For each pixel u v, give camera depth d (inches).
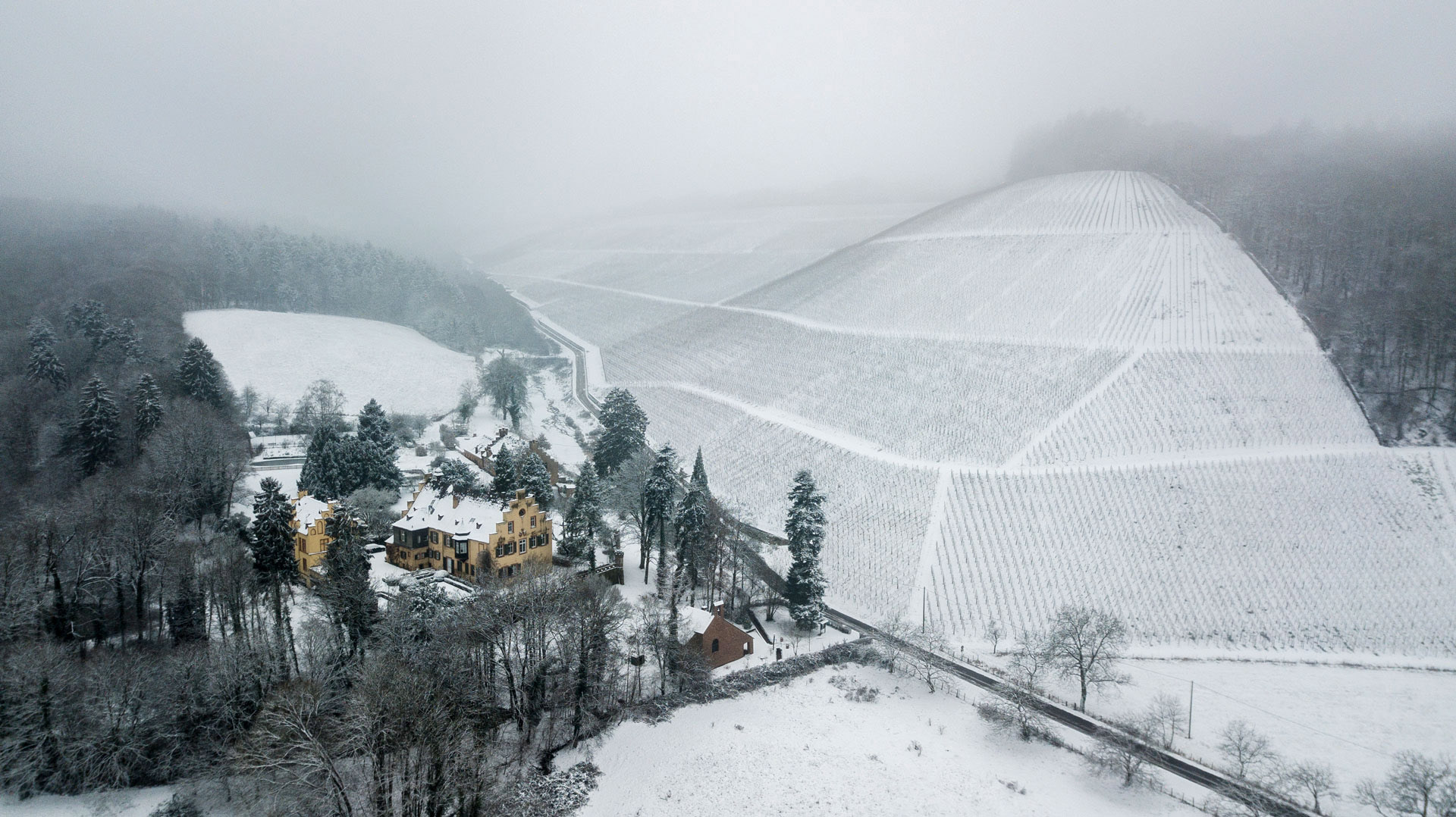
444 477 3713.1
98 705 2055.9
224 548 2906.0
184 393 4758.9
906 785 2217.0
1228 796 2140.7
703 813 2096.5
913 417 5128.0
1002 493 4124.0
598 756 2322.8
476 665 2353.6
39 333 4835.1
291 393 5876.0
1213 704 2706.7
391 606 2506.2
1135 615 3316.9
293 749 1918.1
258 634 2439.7
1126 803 2154.3
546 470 3986.2
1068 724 2541.8
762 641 3043.8
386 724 1898.4
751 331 7514.8
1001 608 3380.9
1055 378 5113.2
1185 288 6038.4
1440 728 2564.0
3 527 3206.2
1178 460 4205.2
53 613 2475.4
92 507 3011.8
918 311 6663.4
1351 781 2247.8
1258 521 3777.1
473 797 1894.7
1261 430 4399.6
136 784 2031.3
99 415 3823.8
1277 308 5649.6
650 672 2723.9
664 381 7062.0
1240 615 3297.2
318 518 3105.3
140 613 2593.5
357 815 1836.9
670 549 3784.5
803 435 5221.5
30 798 1941.4
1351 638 3164.4
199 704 2156.7
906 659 2807.6
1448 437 4254.4
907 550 3831.2
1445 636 3152.1
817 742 2407.7
